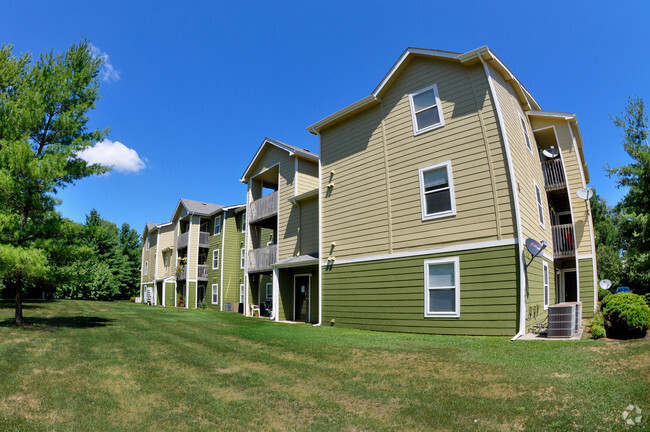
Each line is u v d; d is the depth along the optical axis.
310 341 9.67
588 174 19.16
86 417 4.92
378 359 7.70
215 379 6.57
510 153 10.27
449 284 10.77
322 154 15.38
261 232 24.09
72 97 12.66
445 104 11.66
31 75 12.28
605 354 6.95
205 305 29.91
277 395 5.80
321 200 15.10
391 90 13.20
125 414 5.08
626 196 18.45
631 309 8.64
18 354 7.78
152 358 8.03
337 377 6.62
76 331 11.24
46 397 5.52
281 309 17.34
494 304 9.88
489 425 4.52
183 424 4.80
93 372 6.85
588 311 13.86
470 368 6.71
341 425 4.77
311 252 16.88
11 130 11.72
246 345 9.48
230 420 4.94
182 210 34.19
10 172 11.19
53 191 11.73
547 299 12.38
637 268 20.95
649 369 5.78
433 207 11.45
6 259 10.11
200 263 32.31
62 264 12.16
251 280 22.11
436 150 11.61
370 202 13.17
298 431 4.64
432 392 5.68
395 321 11.77
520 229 9.74
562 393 5.21
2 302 21.39
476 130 10.84
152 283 39.50
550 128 14.44
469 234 10.55
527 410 4.78
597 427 4.13
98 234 12.63
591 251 13.98
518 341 8.66
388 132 13.02
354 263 13.35
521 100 13.73
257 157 21.20
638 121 18.55
